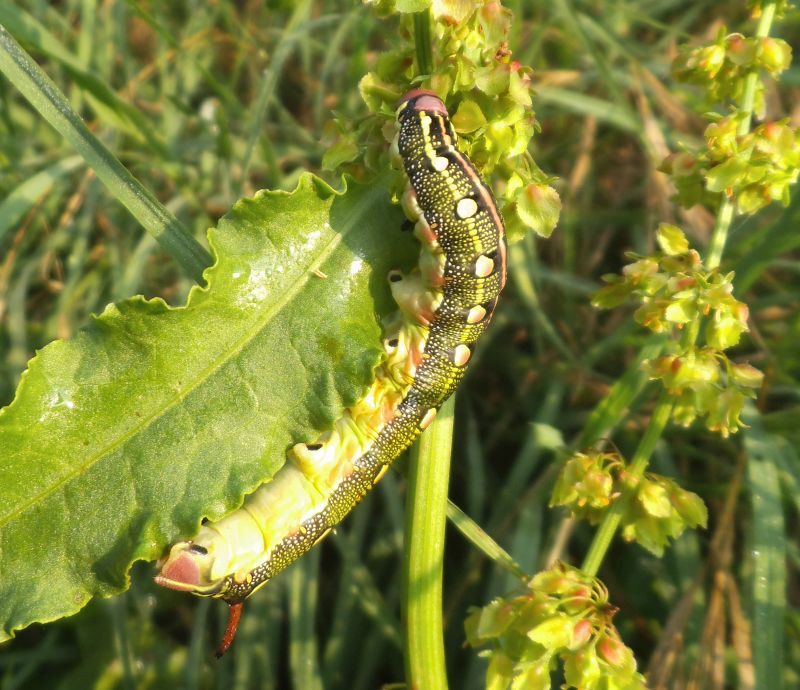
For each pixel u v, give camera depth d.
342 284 0.14
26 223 0.28
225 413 0.14
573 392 0.27
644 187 0.30
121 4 0.30
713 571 0.24
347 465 0.16
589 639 0.15
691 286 0.15
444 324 0.15
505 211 0.15
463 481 0.27
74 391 0.14
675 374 0.15
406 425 0.15
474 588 0.25
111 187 0.16
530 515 0.23
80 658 0.25
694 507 0.16
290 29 0.28
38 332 0.28
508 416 0.28
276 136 0.31
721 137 0.15
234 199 0.27
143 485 0.14
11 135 0.30
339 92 0.32
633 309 0.28
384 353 0.14
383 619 0.24
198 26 0.33
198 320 0.14
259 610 0.25
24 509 0.14
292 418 0.14
